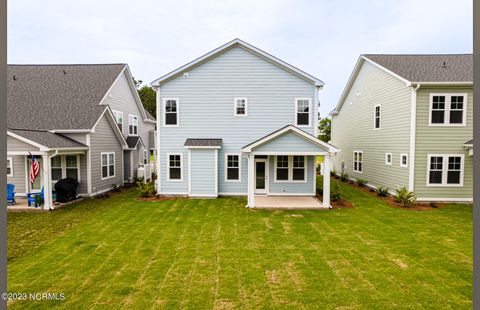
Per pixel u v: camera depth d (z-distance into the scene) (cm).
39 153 1095
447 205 1174
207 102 1377
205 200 1300
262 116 1373
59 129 1312
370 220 962
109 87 1630
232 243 745
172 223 928
